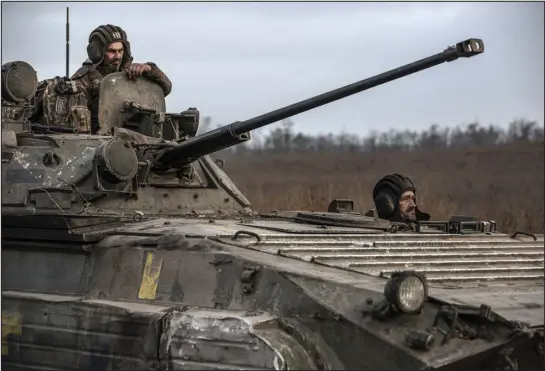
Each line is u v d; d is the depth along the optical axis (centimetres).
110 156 997
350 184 2295
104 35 1228
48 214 951
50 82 1197
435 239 1003
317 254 884
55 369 903
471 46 921
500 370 791
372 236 973
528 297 840
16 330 927
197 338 788
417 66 952
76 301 888
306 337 780
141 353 832
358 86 973
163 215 1066
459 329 777
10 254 980
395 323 768
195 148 1048
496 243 1025
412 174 2450
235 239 891
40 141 1055
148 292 880
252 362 760
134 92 1209
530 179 2302
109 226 958
